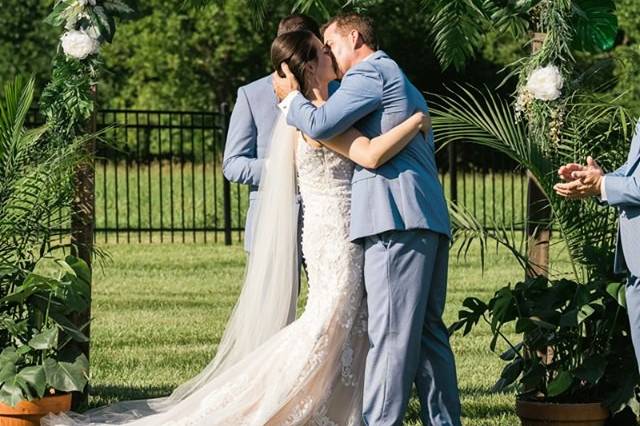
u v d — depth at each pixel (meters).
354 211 6.54
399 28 33.50
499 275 15.80
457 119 7.15
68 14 7.64
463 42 8.55
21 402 7.00
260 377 6.86
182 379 9.60
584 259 7.22
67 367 7.11
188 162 35.31
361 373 6.80
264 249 7.24
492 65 33.53
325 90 6.82
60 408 7.14
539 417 6.86
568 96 7.26
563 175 6.16
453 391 6.68
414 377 6.53
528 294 7.09
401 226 6.39
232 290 14.74
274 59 6.83
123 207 24.53
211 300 13.95
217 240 20.36
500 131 7.13
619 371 6.88
